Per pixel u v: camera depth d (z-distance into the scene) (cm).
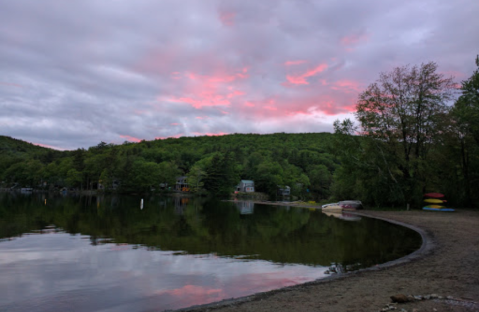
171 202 6431
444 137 4072
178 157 14838
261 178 12038
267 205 5888
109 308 838
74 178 11631
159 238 1961
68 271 1195
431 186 4422
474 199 4191
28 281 1071
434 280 934
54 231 2225
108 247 1662
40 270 1208
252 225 2661
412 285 880
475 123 3559
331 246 1717
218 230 2334
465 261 1204
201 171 10762
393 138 4038
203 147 19512
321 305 720
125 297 920
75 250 1579
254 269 1228
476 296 759
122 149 16588
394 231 2289
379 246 1702
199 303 866
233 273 1172
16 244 1727
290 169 13538
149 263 1324
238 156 15850
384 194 4216
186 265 1288
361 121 4122
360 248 1652
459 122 3734
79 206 4744
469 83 3825
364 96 4169
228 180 10388
